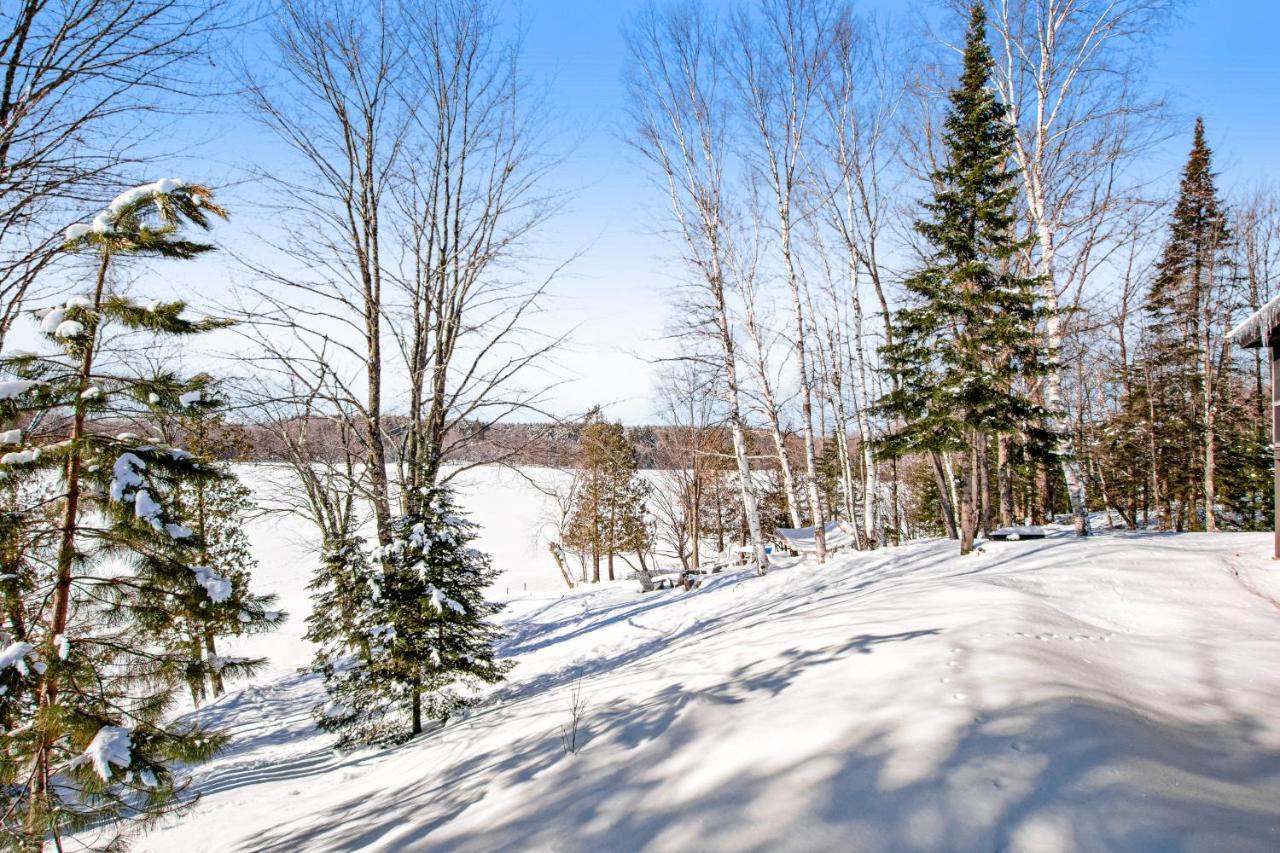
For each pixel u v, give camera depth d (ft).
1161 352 86.63
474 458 45.93
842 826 10.62
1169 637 21.68
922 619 23.06
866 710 14.89
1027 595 26.25
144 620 15.60
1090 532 47.34
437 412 41.96
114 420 16.39
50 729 13.24
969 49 42.39
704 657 23.94
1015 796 10.75
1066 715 13.41
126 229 14.87
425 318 41.57
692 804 12.24
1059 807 10.34
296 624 83.46
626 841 11.46
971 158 41.86
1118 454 90.38
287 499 51.85
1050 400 47.03
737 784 12.63
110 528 15.12
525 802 14.34
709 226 57.21
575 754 16.49
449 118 42.27
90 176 22.34
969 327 41.09
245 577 59.11
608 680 26.58
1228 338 35.32
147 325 14.99
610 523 126.82
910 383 43.14
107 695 14.90
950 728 13.39
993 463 84.02
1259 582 28.66
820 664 19.01
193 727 16.15
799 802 11.51
